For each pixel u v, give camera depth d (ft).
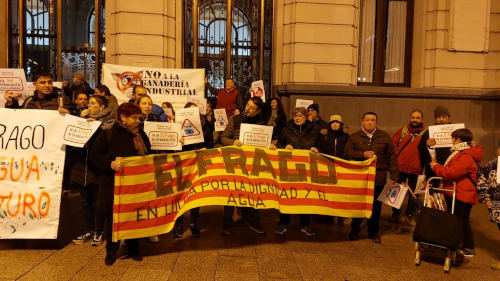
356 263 16.22
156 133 17.42
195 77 29.14
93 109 17.79
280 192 18.24
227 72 37.40
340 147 21.27
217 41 37.32
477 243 19.69
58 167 16.48
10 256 15.66
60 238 18.02
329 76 34.42
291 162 18.53
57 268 14.55
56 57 36.01
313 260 16.33
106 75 27.96
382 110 34.55
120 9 32.40
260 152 18.26
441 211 15.76
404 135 23.67
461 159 16.61
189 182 17.26
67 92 27.84
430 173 21.36
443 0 35.91
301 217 19.86
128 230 15.37
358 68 38.14
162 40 33.06
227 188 17.26
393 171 18.90
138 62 32.71
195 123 19.25
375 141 19.26
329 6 34.19
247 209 20.20
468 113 35.65
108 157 15.34
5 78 22.71
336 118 21.21
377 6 38.06
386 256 17.24
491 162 16.39
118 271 14.46
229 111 31.09
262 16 37.40
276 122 24.14
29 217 16.25
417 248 16.37
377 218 19.20
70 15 35.86
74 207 23.24
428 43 36.58
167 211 16.51
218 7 37.11
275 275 14.58
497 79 36.22
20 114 16.46
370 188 18.69
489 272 15.84
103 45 36.19
